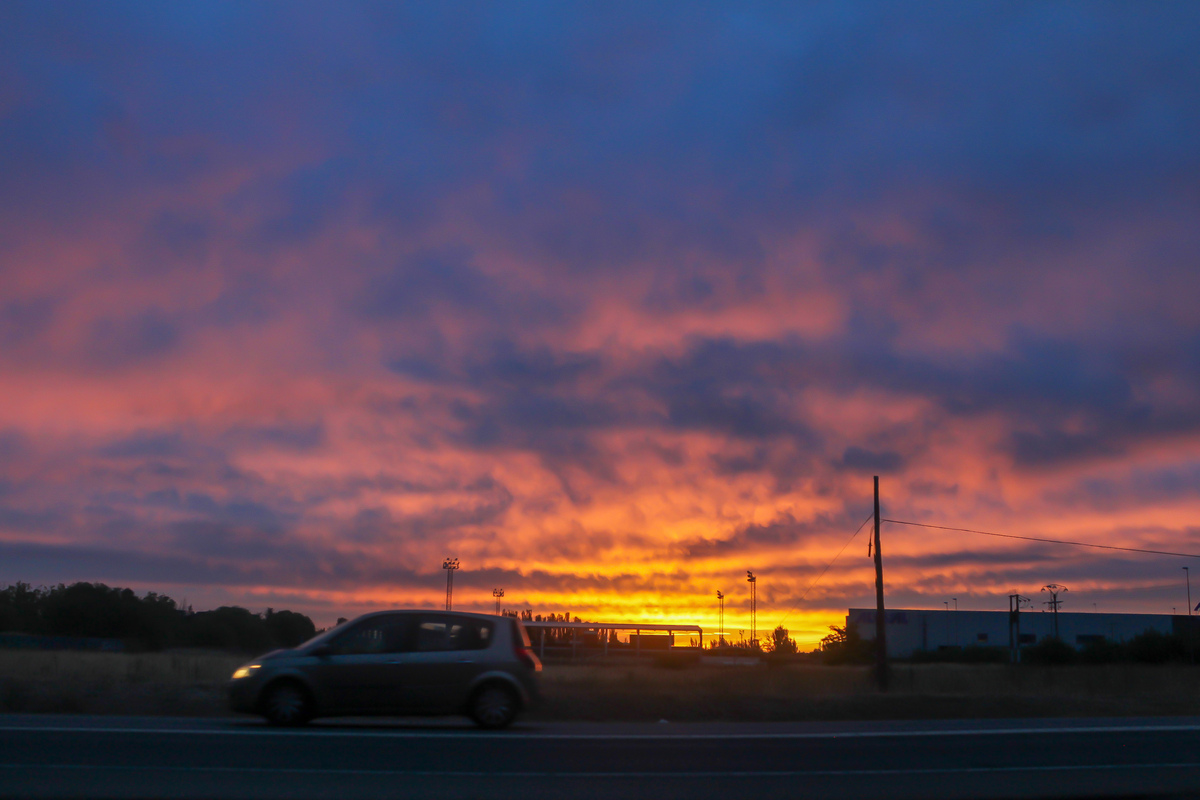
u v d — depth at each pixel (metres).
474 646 15.19
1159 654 62.28
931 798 9.34
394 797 8.80
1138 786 10.20
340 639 15.05
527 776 10.15
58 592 59.88
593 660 56.12
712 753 12.39
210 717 16.58
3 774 9.62
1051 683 33.47
